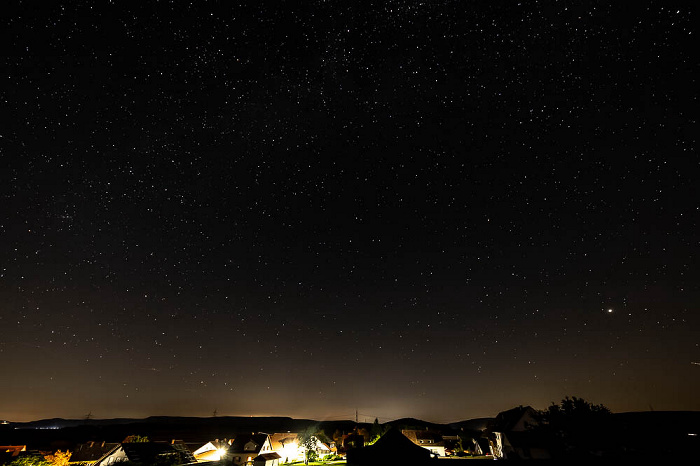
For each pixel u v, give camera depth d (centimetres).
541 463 1981
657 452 1936
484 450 5228
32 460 3453
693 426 2166
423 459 2272
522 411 4578
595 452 2081
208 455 6138
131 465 3725
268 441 5847
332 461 5109
